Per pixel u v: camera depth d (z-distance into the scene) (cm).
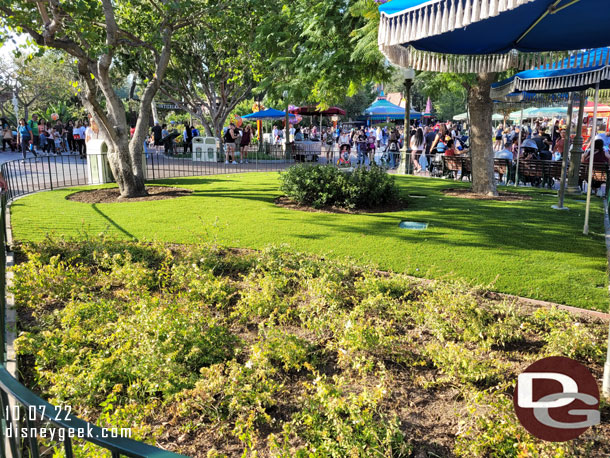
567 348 447
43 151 2994
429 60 712
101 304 524
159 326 446
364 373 410
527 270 695
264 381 381
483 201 1255
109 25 1145
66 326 476
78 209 1116
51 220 987
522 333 499
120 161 1278
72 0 1073
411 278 664
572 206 1185
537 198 1309
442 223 989
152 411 363
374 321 529
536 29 619
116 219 1015
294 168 1246
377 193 1162
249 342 484
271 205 1192
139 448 152
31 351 427
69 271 623
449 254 773
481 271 693
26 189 1471
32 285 572
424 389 403
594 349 448
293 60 1360
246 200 1259
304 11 1370
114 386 369
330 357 456
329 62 1245
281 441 332
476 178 1377
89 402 367
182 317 477
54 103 5156
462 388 391
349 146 2495
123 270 625
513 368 433
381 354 454
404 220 1023
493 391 392
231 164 2383
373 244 833
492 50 720
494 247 812
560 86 841
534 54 734
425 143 2228
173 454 148
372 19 1068
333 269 662
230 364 408
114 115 1259
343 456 309
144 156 1756
